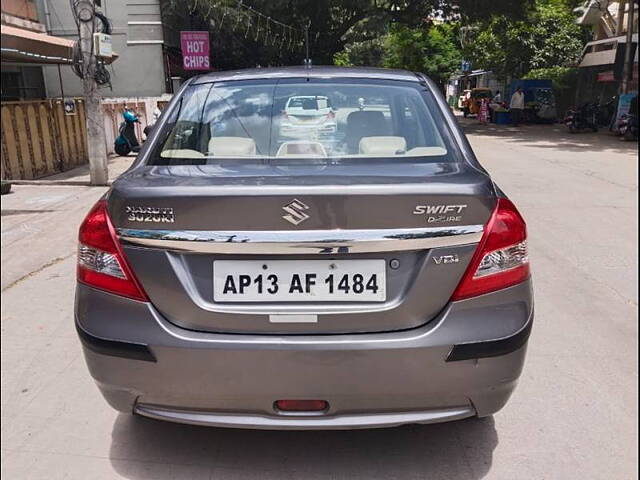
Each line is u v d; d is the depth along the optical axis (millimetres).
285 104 2953
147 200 2119
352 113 2902
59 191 9375
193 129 2842
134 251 2162
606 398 3072
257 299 2139
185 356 2123
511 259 2219
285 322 2133
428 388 2148
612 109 21797
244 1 26109
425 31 30312
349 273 2129
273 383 2127
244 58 29047
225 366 2121
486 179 2324
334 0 26781
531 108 26125
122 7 19703
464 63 36281
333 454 2609
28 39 9625
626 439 2723
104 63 11117
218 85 3127
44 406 3010
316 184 2109
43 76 17719
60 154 11750
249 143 2740
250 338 2129
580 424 2842
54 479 2457
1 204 8266
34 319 4148
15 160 10133
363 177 2240
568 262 5465
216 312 2139
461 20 27031
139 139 16859
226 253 2109
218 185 2115
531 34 28500
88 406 3010
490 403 2256
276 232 2078
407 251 2127
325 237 2080
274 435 2746
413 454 2611
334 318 2129
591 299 4504
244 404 2166
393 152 2684
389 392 2139
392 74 3273
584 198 8602
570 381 3246
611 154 14320
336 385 2125
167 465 2539
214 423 2197
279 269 2129
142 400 2230
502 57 29484
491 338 2152
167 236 2119
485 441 2709
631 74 19594
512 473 2492
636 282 4902
